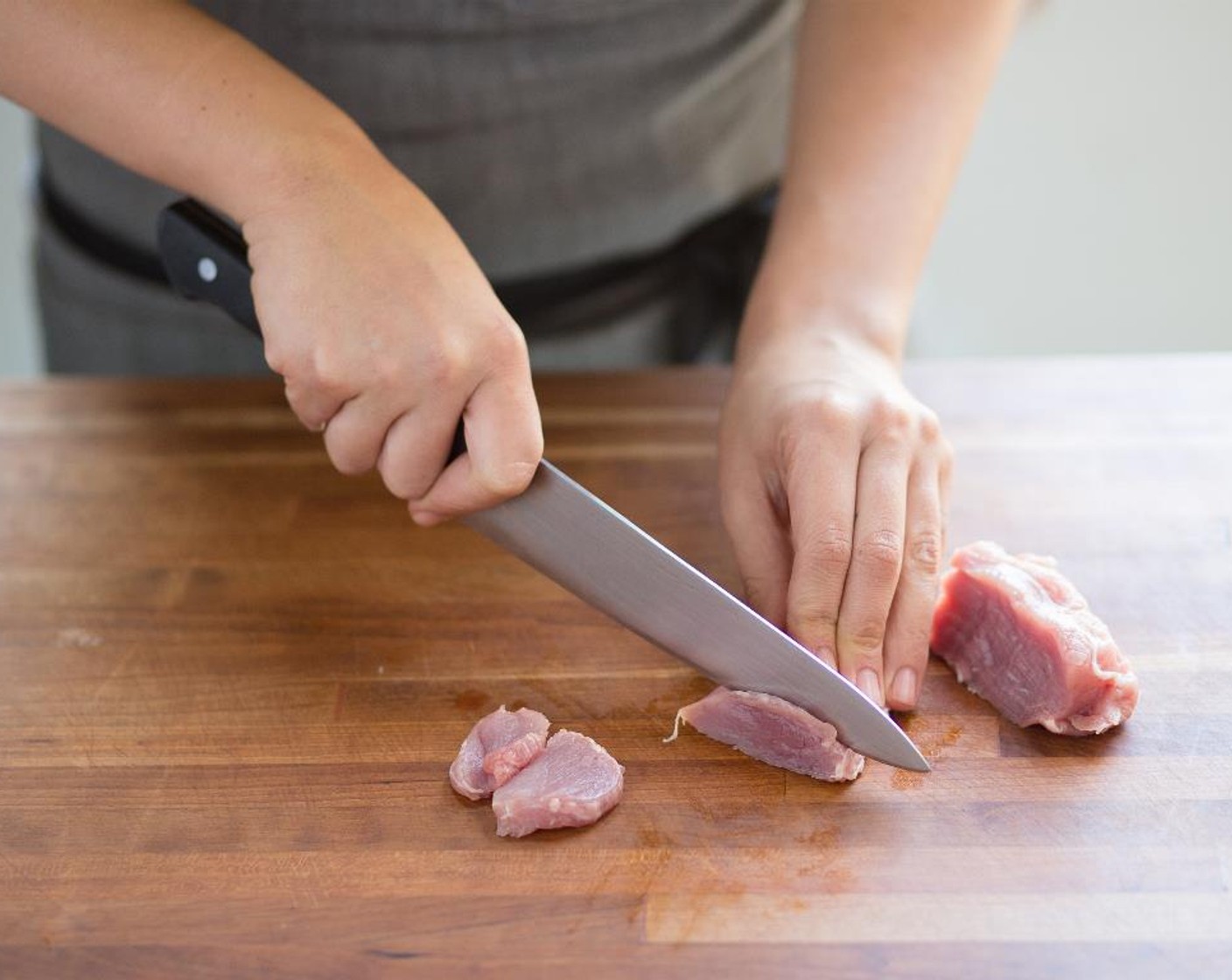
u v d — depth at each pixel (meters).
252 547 0.70
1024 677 0.59
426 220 0.60
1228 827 0.55
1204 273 1.24
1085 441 0.75
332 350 0.58
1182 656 0.62
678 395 0.79
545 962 0.52
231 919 0.53
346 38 0.75
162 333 0.85
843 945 0.52
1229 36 1.13
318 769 0.59
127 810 0.57
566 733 0.59
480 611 0.66
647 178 0.82
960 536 0.69
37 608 0.67
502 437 0.58
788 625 0.60
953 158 0.71
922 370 0.81
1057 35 1.15
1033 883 0.53
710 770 0.58
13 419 0.79
